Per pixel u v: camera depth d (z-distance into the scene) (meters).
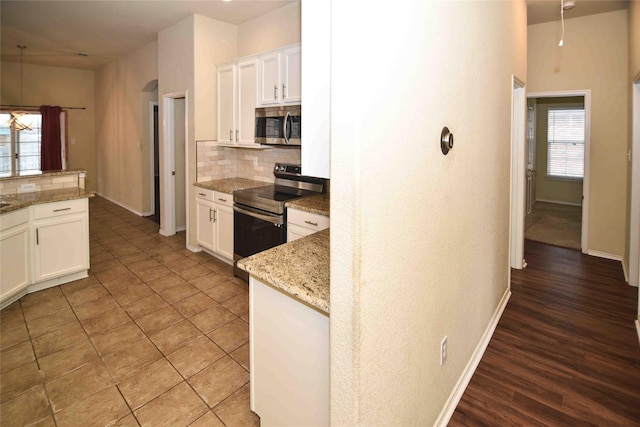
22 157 6.95
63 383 2.05
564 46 4.12
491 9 2.11
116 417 1.81
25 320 2.74
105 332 2.60
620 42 3.81
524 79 3.40
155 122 6.30
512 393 1.99
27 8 3.89
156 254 4.31
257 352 1.67
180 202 5.28
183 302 3.08
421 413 1.53
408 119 1.21
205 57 4.18
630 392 1.99
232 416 1.82
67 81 7.29
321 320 1.33
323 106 1.28
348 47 0.96
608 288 3.37
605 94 3.97
